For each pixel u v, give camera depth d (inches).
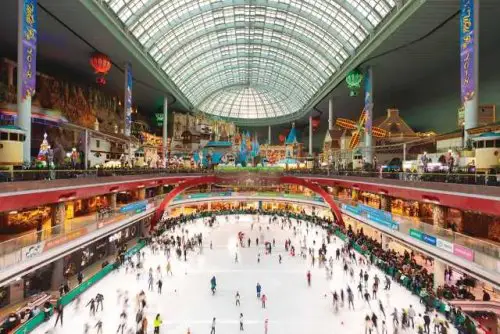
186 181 1806.1
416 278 904.9
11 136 719.7
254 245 1454.2
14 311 716.7
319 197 1847.9
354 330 720.3
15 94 1248.8
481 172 746.2
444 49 1333.7
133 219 1206.9
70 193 863.7
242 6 1927.9
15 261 591.2
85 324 675.4
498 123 761.6
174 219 1807.3
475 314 732.7
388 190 1096.2
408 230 886.4
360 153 1691.7
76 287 847.1
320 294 916.0
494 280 557.3
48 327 690.8
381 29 1266.0
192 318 772.6
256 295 909.2
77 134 1482.5
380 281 986.7
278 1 1825.8
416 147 1717.5
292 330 721.6
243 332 713.0
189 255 1280.8
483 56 1238.9
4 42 1254.3
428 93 1807.3
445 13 1042.7
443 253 722.2
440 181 821.2
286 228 1796.3
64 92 1509.6
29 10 869.8
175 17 1765.5
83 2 1037.8
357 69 1616.6
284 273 1089.4
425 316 694.5
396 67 1558.8
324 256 1181.1
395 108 1936.5
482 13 967.0
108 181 1076.5
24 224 924.6
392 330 706.8
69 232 779.4
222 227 1829.5
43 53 1467.8
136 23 1565.0
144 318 684.7
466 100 872.9
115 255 1195.9
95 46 1401.3
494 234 917.8
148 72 1811.0
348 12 1540.4
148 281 984.3
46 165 868.0
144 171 1448.1
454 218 1023.0
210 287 962.7
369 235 1448.1
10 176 656.4
